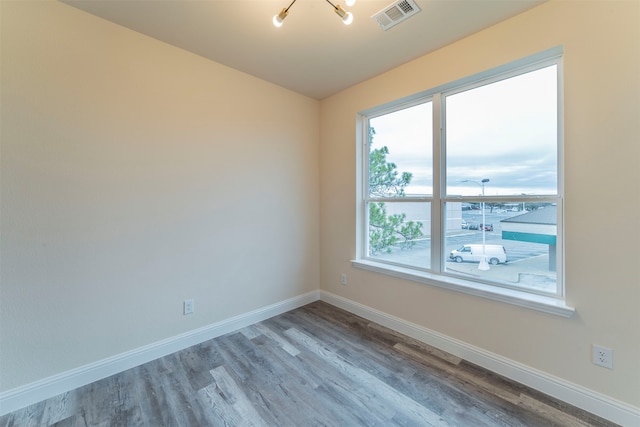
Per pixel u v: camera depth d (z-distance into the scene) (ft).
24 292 5.45
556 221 6.06
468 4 5.72
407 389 5.94
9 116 5.24
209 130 8.00
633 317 4.83
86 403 5.55
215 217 8.19
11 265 5.32
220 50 7.49
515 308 6.18
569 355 5.48
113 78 6.37
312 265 11.11
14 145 5.30
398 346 7.70
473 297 6.88
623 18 4.83
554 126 6.07
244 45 7.25
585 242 5.27
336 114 10.42
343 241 10.34
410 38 6.92
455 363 6.88
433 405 5.47
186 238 7.61
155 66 6.98
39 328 5.60
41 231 5.59
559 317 5.59
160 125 7.10
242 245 8.84
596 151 5.12
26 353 5.47
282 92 9.84
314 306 10.68
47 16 5.58
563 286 5.94
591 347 5.23
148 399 5.67
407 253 8.86
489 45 6.48
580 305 5.34
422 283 7.93
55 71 5.68
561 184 5.97
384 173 9.52
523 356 6.08
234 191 8.61
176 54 7.32
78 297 6.03
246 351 7.46
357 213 9.92
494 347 6.53
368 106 9.24
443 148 7.90
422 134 8.44
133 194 6.72
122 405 5.50
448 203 7.85
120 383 6.15
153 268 7.07
